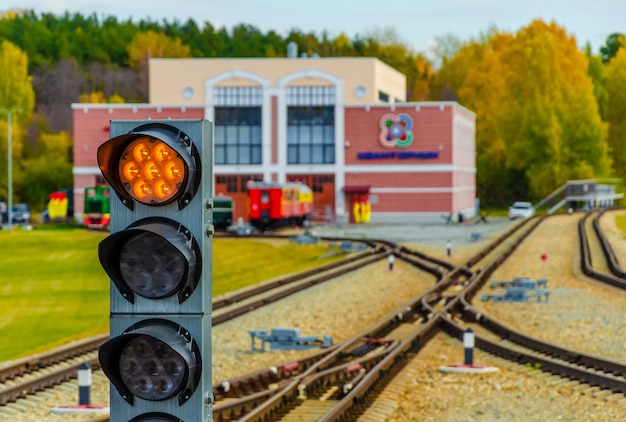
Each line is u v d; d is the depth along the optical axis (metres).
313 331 29.30
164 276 6.63
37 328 31.11
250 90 91.00
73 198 91.38
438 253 58.56
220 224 81.75
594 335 26.98
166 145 6.57
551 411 16.64
